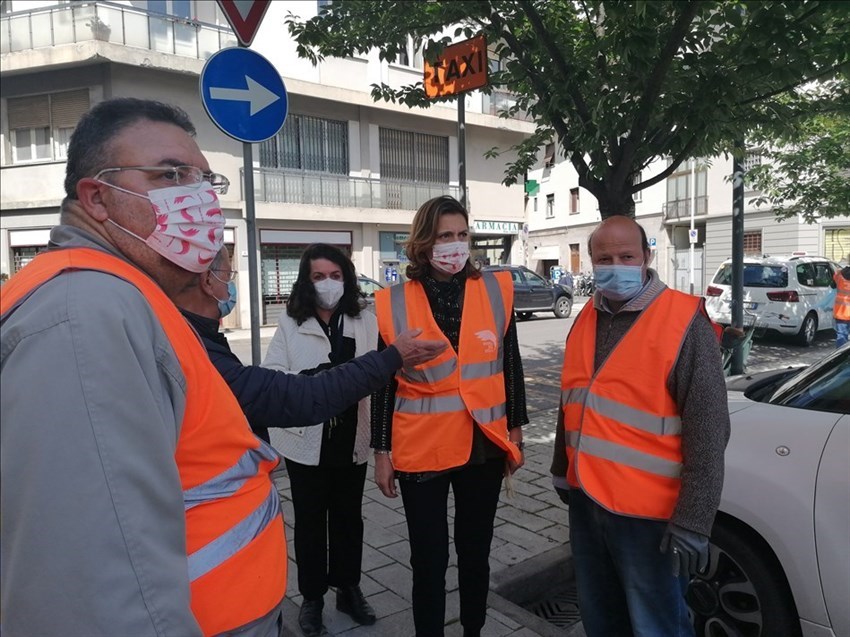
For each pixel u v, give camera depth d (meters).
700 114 3.05
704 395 1.93
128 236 1.28
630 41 2.83
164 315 1.18
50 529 0.91
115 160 1.25
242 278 17.33
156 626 0.96
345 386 1.83
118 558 0.94
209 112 3.99
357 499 2.90
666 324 2.04
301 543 2.80
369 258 19.78
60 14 15.61
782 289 11.58
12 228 16.80
